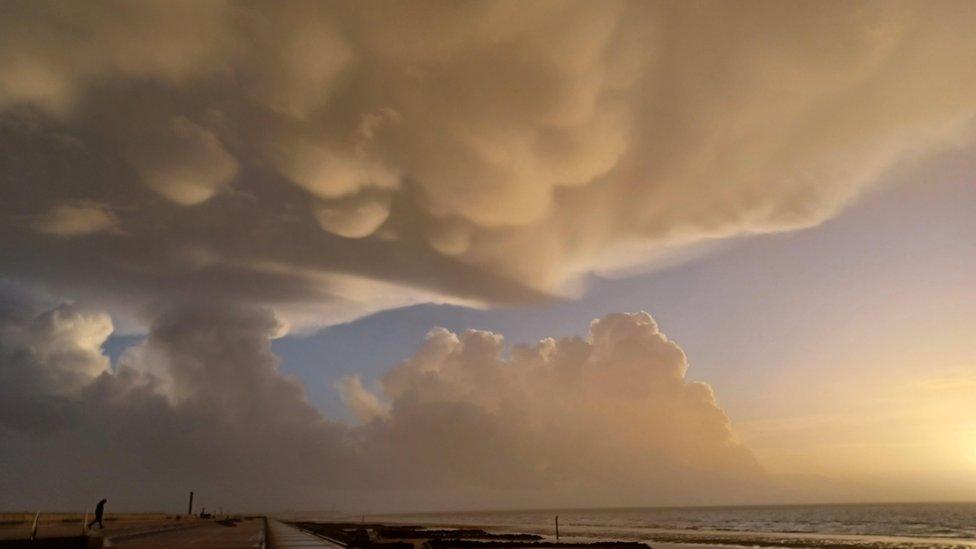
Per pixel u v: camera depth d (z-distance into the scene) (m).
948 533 88.44
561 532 101.69
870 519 150.50
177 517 84.38
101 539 23.92
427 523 160.38
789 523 134.00
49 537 25.19
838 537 78.81
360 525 113.38
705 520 165.12
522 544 58.97
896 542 67.31
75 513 47.41
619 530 109.75
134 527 42.12
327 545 33.28
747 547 58.56
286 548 30.48
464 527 123.81
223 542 29.14
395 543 48.88
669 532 98.56
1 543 23.88
